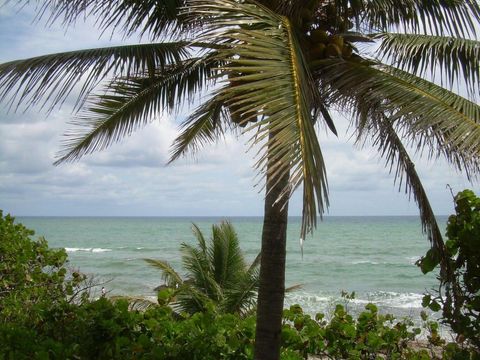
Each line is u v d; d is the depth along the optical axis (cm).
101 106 589
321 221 272
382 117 478
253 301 1302
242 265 1445
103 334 510
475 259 487
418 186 566
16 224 877
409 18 536
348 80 427
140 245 6850
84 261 4584
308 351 545
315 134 312
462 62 513
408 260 4809
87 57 503
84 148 616
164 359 477
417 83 459
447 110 386
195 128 733
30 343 483
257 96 308
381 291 3069
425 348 677
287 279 3716
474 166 421
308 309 2209
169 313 558
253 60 329
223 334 509
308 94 357
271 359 487
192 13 466
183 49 544
